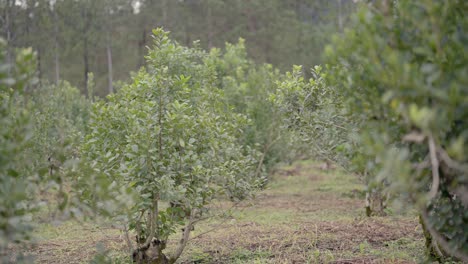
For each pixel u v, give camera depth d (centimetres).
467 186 340
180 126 609
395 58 293
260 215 1088
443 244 362
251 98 1391
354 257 680
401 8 323
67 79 3538
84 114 1720
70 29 3500
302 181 1805
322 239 802
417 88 294
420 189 373
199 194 606
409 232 834
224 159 692
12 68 369
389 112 343
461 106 297
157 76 644
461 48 316
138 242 646
